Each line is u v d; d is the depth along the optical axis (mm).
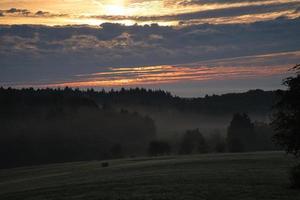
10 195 39250
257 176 35250
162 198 27469
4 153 151000
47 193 36156
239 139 124062
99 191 32875
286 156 53219
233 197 26578
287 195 26453
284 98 29094
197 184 32406
